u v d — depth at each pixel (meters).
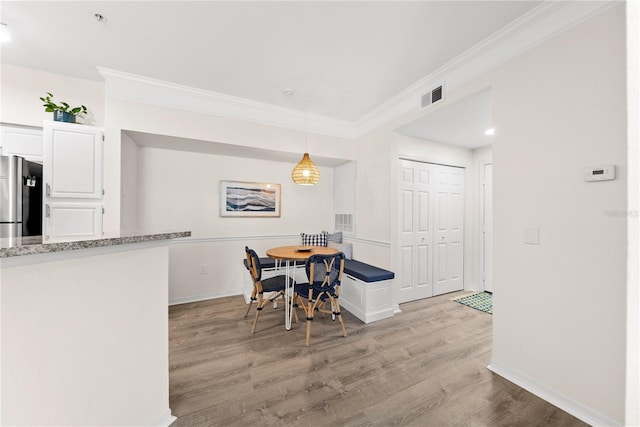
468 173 3.91
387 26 1.80
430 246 3.58
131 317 1.20
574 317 1.47
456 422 1.40
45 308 0.89
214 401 1.54
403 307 3.19
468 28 1.81
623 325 1.29
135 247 1.21
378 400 1.56
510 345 1.78
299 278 3.48
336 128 3.69
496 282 1.88
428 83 2.51
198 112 2.84
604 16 1.36
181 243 3.37
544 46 1.62
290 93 2.83
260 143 3.19
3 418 0.80
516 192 1.76
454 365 1.94
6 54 2.18
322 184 4.33
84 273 1.00
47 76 2.46
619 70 1.31
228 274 3.65
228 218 3.66
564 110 1.52
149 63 2.29
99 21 1.78
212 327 2.57
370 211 3.45
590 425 1.38
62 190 2.28
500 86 1.88
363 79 2.53
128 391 1.18
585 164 1.43
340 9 1.65
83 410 1.00
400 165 3.31
